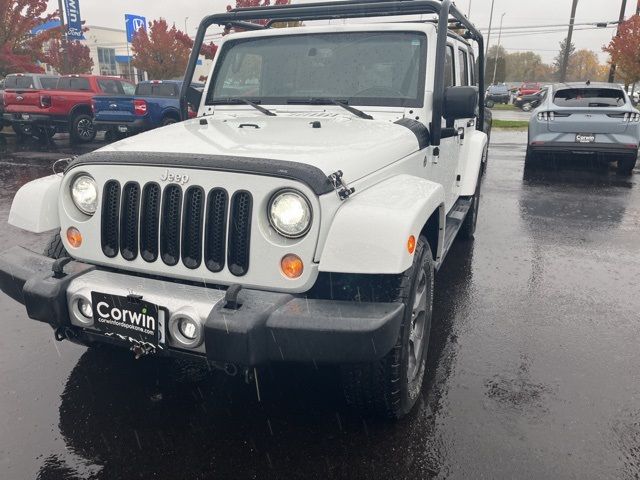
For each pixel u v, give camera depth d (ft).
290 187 7.37
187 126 10.45
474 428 8.91
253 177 7.47
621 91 32.32
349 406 9.42
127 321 7.97
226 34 13.98
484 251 18.61
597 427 8.96
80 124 48.37
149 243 8.21
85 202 8.54
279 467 8.01
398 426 8.94
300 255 7.47
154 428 8.86
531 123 33.68
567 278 15.99
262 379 10.32
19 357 10.98
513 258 17.83
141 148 8.43
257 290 7.79
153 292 7.84
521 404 9.59
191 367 10.73
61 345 11.50
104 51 197.36
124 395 9.76
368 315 7.28
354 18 12.85
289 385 10.14
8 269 8.77
